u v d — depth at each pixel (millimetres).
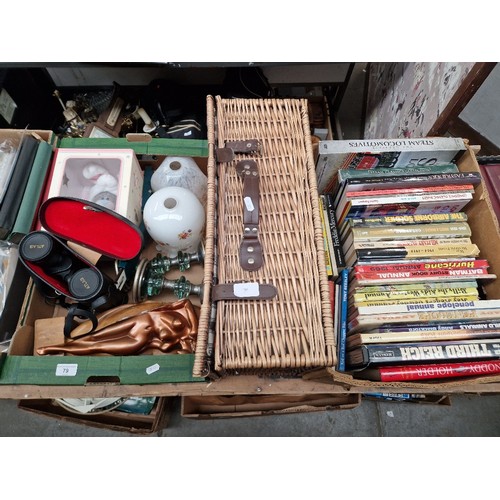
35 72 1396
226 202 697
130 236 848
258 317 611
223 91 1432
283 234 673
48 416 1068
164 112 1334
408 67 1233
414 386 702
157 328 862
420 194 810
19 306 866
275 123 765
